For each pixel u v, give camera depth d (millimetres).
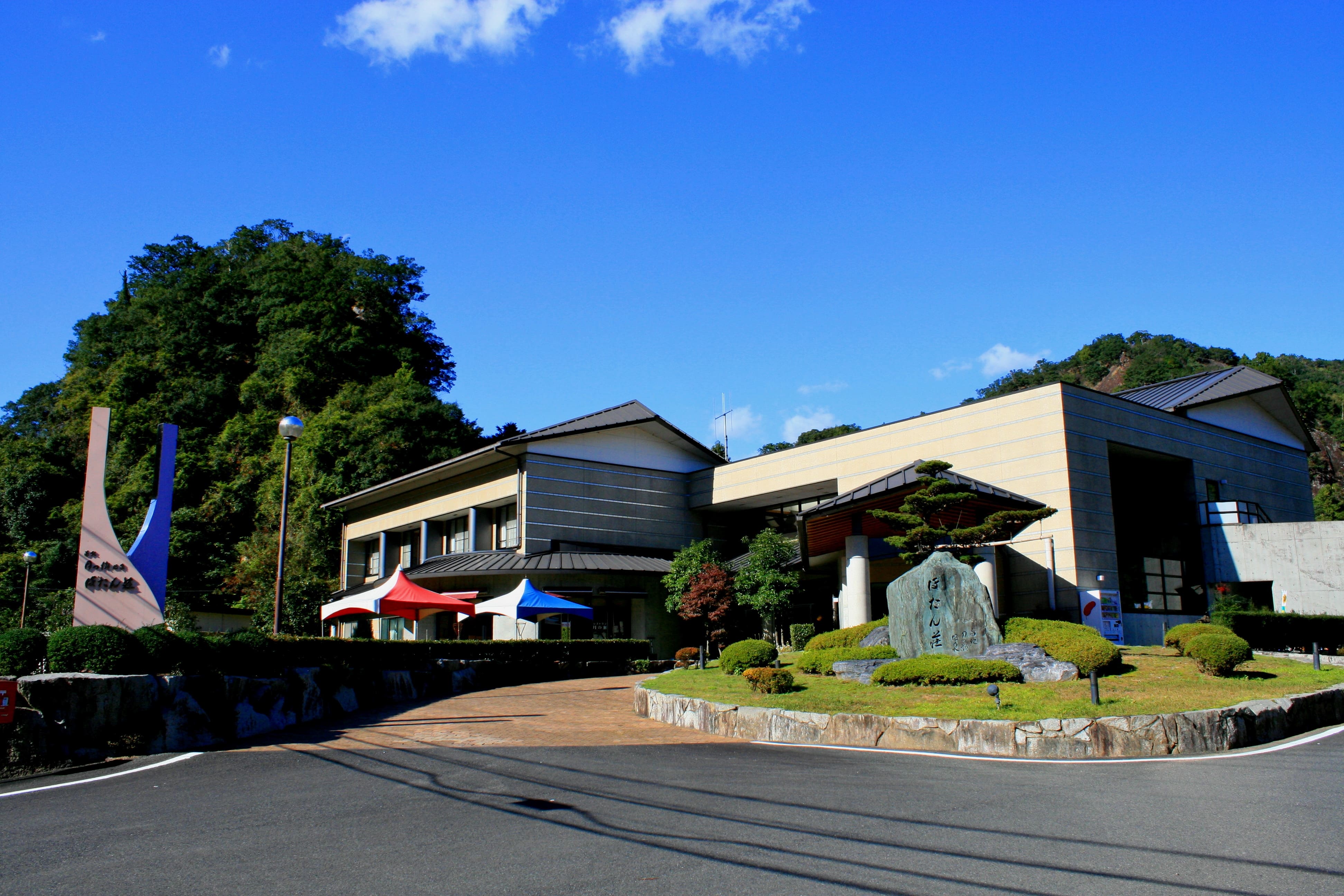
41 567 49500
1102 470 27078
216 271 77000
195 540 52406
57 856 6461
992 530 17234
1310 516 36562
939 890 5574
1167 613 29391
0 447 66938
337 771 10195
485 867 6105
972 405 28359
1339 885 5613
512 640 24391
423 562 36719
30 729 10172
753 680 15383
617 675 26062
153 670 12227
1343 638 23234
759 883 5727
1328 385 86188
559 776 9844
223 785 9352
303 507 47344
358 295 67500
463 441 53312
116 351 73562
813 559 30625
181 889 5648
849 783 9391
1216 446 32406
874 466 30500
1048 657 15703
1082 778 9711
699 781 9531
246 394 64188
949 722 12266
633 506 34875
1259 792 8695
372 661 18734
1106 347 108250
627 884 5715
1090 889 5570
